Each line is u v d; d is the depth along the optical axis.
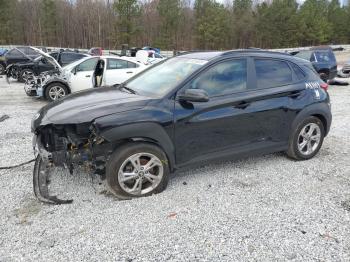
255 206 3.77
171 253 2.97
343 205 3.83
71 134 3.76
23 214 3.50
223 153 4.37
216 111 4.18
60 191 3.97
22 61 17.53
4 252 2.93
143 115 3.77
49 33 56.78
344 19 68.75
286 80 4.86
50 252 2.95
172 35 55.38
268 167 4.87
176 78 4.25
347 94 12.43
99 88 4.96
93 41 61.50
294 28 60.53
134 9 46.97
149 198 3.88
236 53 4.54
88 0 63.06
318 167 4.92
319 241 3.16
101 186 4.12
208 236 3.21
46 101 10.38
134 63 10.16
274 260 2.90
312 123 5.10
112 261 2.86
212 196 3.97
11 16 53.09
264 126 4.61
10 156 5.13
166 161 3.97
